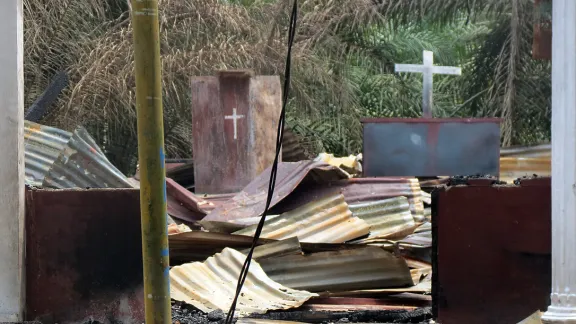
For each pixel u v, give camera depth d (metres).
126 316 6.38
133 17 4.45
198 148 12.40
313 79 21.55
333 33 22.86
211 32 20.86
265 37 21.20
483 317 6.56
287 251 8.02
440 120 11.20
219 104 12.41
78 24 20.80
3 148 6.19
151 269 4.57
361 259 7.88
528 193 6.52
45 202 6.38
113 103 19.05
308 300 7.47
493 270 6.55
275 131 12.45
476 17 23.58
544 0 7.24
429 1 22.97
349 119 22.38
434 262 6.63
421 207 9.92
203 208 10.05
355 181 10.23
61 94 19.33
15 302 6.21
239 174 12.35
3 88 6.18
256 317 6.94
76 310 6.38
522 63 22.20
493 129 11.20
